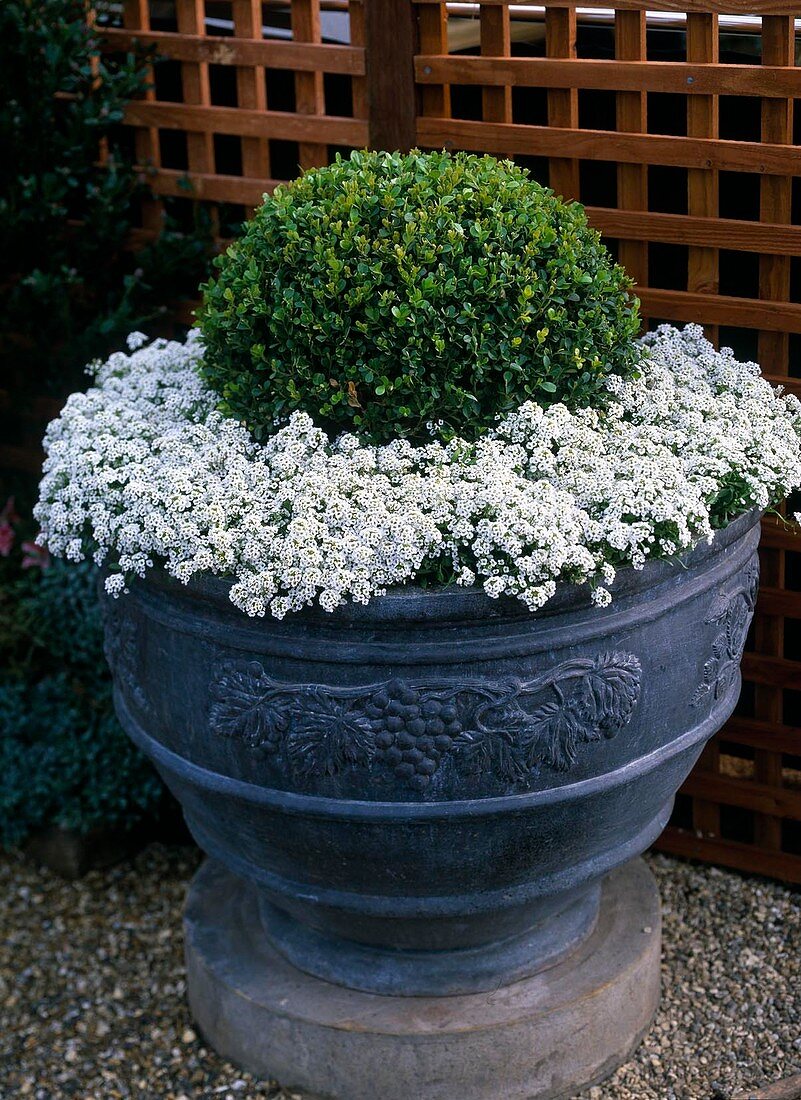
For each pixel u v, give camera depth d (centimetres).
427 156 253
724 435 242
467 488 217
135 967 323
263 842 244
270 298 239
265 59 318
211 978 284
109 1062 293
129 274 364
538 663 217
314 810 227
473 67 294
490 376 234
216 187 338
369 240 234
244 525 221
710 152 277
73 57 335
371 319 227
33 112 341
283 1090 278
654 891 302
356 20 305
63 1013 309
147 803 348
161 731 247
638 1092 273
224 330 246
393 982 270
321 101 320
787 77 264
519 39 313
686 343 284
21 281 352
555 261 235
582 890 262
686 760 250
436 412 235
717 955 311
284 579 211
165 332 367
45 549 368
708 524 227
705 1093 272
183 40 329
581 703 221
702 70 272
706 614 236
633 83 279
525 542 212
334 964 275
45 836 355
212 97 362
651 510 217
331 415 237
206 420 254
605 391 253
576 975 275
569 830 236
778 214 278
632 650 224
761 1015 292
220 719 228
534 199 245
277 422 246
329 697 218
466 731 218
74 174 347
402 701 215
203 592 222
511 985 271
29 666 375
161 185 346
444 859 232
